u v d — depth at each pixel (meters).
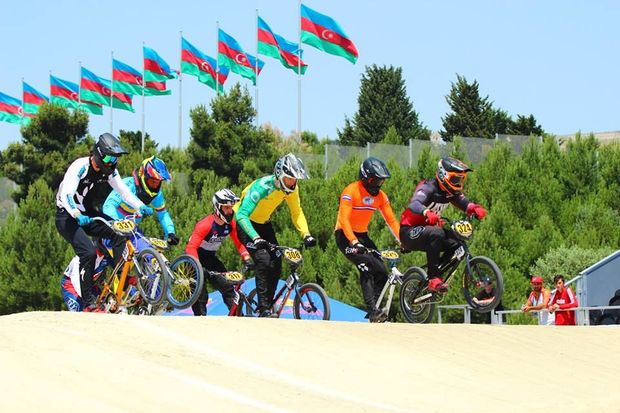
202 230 15.57
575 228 34.84
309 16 41.66
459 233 14.70
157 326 11.92
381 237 30.08
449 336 14.20
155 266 14.28
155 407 8.76
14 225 33.47
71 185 13.86
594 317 21.36
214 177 36.16
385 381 11.38
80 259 14.03
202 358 10.92
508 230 32.31
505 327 15.41
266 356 11.55
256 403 9.48
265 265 15.90
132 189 15.43
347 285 29.98
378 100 79.81
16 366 9.28
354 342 12.90
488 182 36.16
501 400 11.21
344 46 41.38
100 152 13.79
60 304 32.38
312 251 32.47
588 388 12.52
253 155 43.19
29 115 55.16
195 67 49.38
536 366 13.42
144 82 49.97
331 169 39.06
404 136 78.69
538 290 20.95
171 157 46.03
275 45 45.81
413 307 15.77
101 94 53.88
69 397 8.53
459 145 37.94
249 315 16.25
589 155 37.38
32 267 32.44
